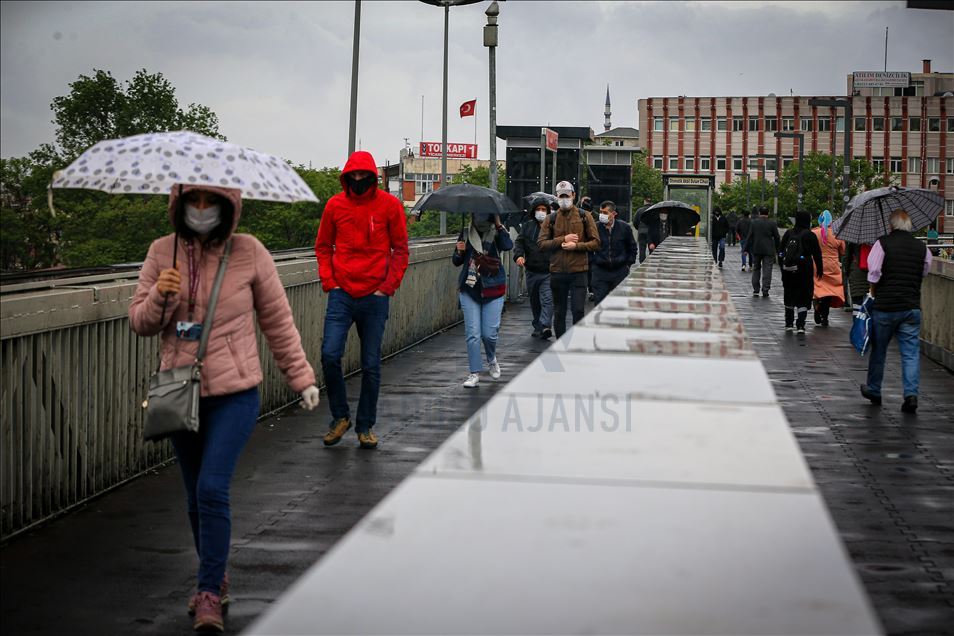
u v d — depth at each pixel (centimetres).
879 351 1131
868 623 164
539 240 1467
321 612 169
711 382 363
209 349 488
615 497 227
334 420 883
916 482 782
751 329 1970
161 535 612
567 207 1451
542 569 185
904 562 586
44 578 533
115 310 707
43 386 629
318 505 685
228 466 484
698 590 176
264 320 514
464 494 229
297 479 757
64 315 639
